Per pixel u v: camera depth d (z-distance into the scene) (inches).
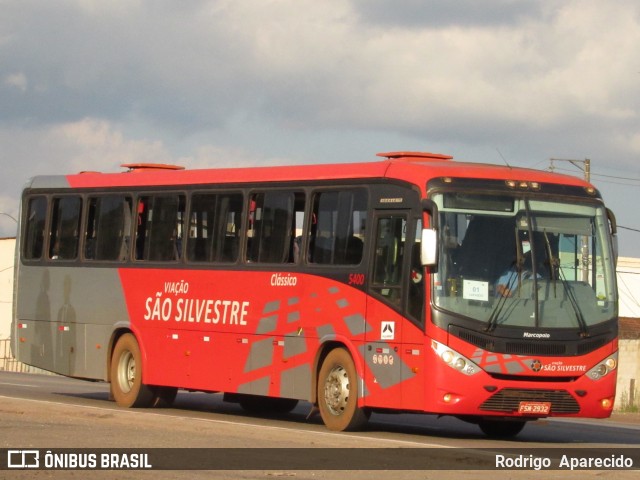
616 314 757.3
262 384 839.1
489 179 747.4
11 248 3058.6
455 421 951.6
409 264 739.4
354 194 788.6
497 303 726.5
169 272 924.6
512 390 724.0
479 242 733.9
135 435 701.3
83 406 905.5
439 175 738.8
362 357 764.6
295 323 815.7
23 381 1417.3
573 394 734.5
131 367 957.8
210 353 882.1
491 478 555.5
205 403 1073.5
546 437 832.3
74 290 1008.2
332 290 789.9
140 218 960.9
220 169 904.3
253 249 858.1
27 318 1052.5
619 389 2000.5
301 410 1033.5
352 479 538.9
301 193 827.4
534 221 748.0
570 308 742.5
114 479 529.7
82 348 996.6
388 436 753.6
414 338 730.2
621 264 2839.6
